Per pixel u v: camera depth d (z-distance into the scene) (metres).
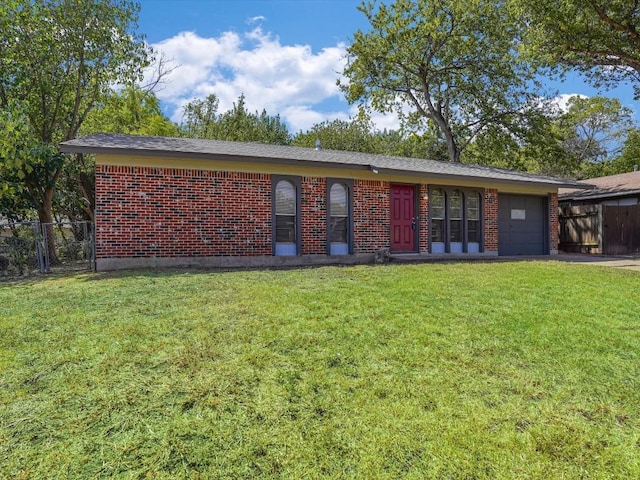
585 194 17.88
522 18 14.77
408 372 3.38
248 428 2.59
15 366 3.44
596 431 2.59
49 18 11.82
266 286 6.52
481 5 19.78
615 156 36.34
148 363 3.48
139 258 9.04
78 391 3.02
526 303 5.65
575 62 14.75
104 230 8.79
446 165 14.75
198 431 2.55
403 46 21.23
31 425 2.60
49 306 5.37
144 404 2.84
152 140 10.11
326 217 11.04
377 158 13.48
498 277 7.77
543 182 14.05
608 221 15.80
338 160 11.23
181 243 9.40
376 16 21.39
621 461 2.30
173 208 9.34
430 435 2.52
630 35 12.98
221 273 8.01
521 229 14.77
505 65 20.59
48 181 11.47
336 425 2.62
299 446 2.42
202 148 9.86
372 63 22.20
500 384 3.20
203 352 3.70
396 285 6.72
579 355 3.79
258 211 10.18
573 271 8.85
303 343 3.96
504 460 2.30
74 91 13.35
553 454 2.35
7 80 11.30
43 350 3.78
